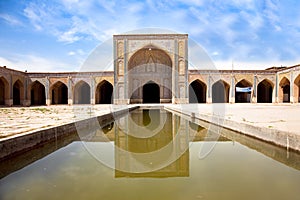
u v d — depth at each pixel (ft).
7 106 52.26
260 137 13.37
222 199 6.16
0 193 6.77
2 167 9.57
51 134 13.94
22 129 13.60
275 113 25.03
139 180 7.54
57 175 8.14
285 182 7.39
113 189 6.82
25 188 7.11
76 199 6.30
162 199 6.20
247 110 31.19
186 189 6.77
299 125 14.38
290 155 10.69
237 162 9.61
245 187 6.93
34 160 10.50
